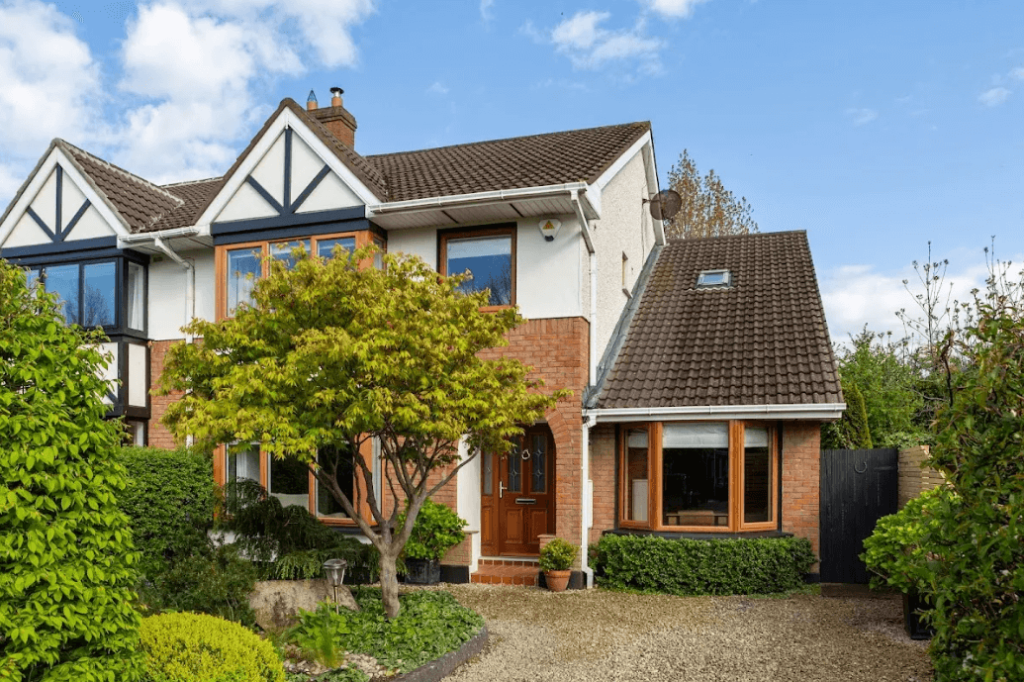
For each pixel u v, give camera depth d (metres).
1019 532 3.41
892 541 8.39
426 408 7.34
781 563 11.04
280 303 8.00
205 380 8.14
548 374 12.04
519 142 16.09
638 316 14.70
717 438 11.66
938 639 4.01
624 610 9.99
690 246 18.12
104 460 4.89
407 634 7.71
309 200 12.86
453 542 11.83
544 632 8.91
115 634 4.74
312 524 10.05
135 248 14.12
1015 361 3.66
